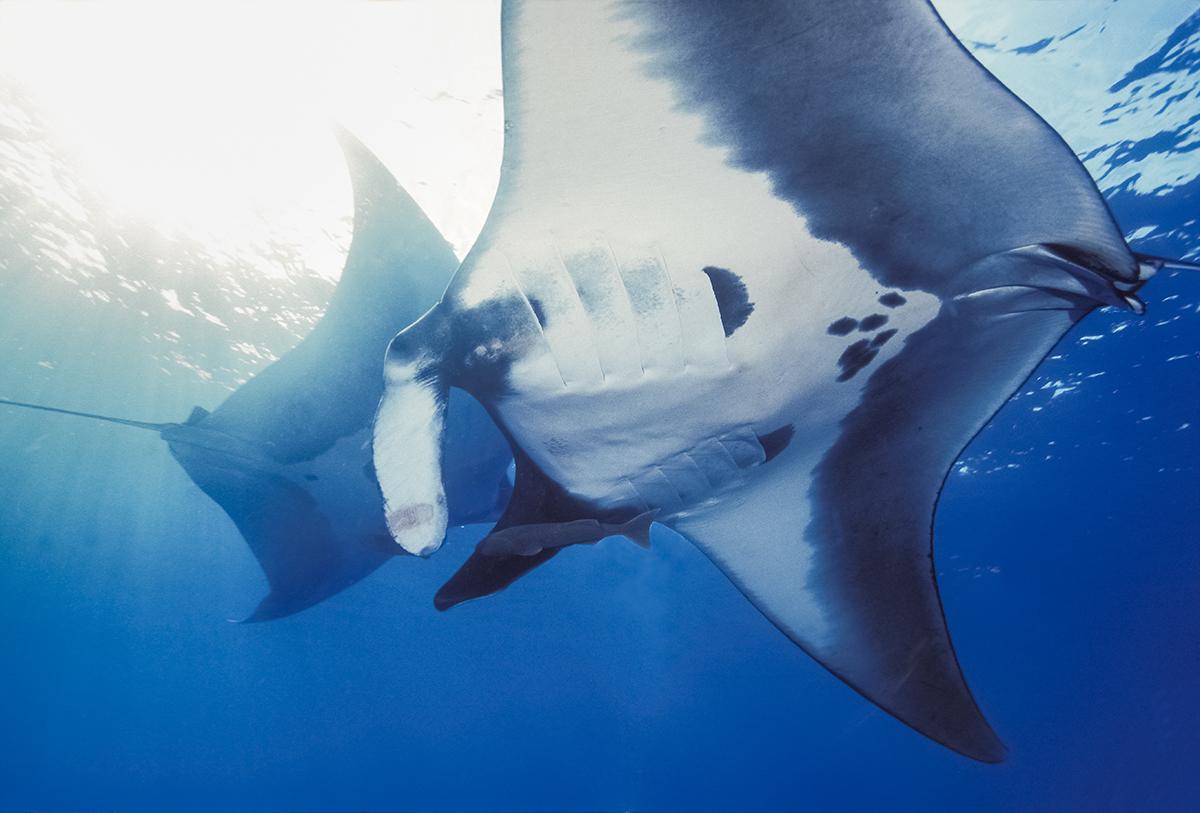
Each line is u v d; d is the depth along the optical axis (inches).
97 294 268.2
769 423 62.2
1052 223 48.3
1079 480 460.4
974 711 68.5
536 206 47.4
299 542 175.0
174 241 230.4
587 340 54.2
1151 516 517.3
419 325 53.6
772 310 53.9
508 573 62.0
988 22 154.9
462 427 149.1
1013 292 55.5
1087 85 178.5
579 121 42.7
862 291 53.7
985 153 44.9
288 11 145.8
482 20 143.6
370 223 130.6
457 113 163.5
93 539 628.1
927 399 64.8
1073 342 303.9
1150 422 388.8
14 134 191.8
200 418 147.2
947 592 619.8
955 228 50.3
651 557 487.2
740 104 42.9
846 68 41.4
